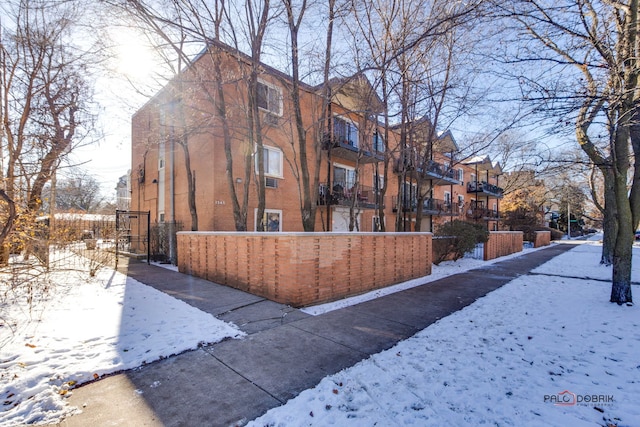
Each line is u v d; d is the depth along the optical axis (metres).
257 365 3.36
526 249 20.23
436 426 2.38
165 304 5.56
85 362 3.26
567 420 2.44
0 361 3.21
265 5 7.50
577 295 6.73
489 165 27.00
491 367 3.36
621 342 4.03
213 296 6.24
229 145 9.41
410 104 10.24
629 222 5.90
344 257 6.50
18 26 8.77
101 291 6.57
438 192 23.75
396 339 4.18
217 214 11.00
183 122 10.58
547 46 5.32
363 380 3.05
